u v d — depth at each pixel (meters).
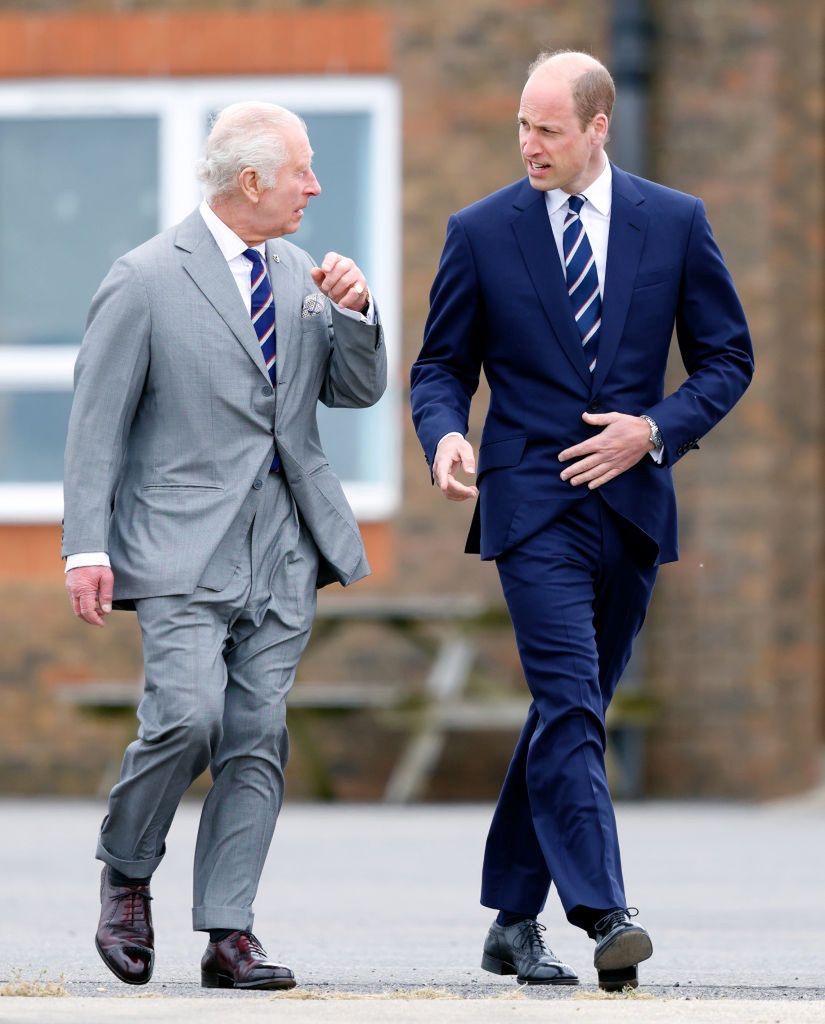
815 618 41.28
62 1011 14.79
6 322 42.19
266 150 17.28
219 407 17.27
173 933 22.59
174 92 41.59
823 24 41.09
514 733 40.56
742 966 19.70
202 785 41.09
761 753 39.84
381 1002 15.34
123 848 17.25
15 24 41.88
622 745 39.91
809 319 41.03
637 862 29.67
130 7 41.66
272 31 41.25
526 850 17.95
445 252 17.83
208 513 17.11
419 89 40.94
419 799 40.56
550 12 40.53
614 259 17.39
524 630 17.22
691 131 40.12
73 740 40.78
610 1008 15.01
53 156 42.03
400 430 40.75
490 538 17.44
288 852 31.00
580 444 17.06
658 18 40.31
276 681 17.41
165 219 41.78
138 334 17.19
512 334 17.44
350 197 41.16
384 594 40.69
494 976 18.80
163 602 16.94
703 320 17.69
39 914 23.92
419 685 40.53
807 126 40.94
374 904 25.25
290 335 17.52
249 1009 14.92
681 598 40.16
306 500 17.56
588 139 17.25
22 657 41.03
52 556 41.28
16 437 41.97
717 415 17.42
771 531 40.00
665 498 17.53
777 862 29.72
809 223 41.00
